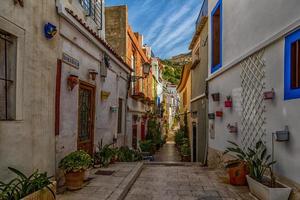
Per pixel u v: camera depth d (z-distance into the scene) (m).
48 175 5.48
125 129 13.79
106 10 16.06
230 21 8.30
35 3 4.94
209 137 11.15
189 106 19.59
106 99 9.95
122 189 5.84
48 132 5.49
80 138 7.59
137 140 17.89
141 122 20.00
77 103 7.05
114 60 10.89
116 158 10.04
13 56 4.42
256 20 6.32
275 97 5.41
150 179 7.63
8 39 4.34
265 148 5.83
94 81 8.52
